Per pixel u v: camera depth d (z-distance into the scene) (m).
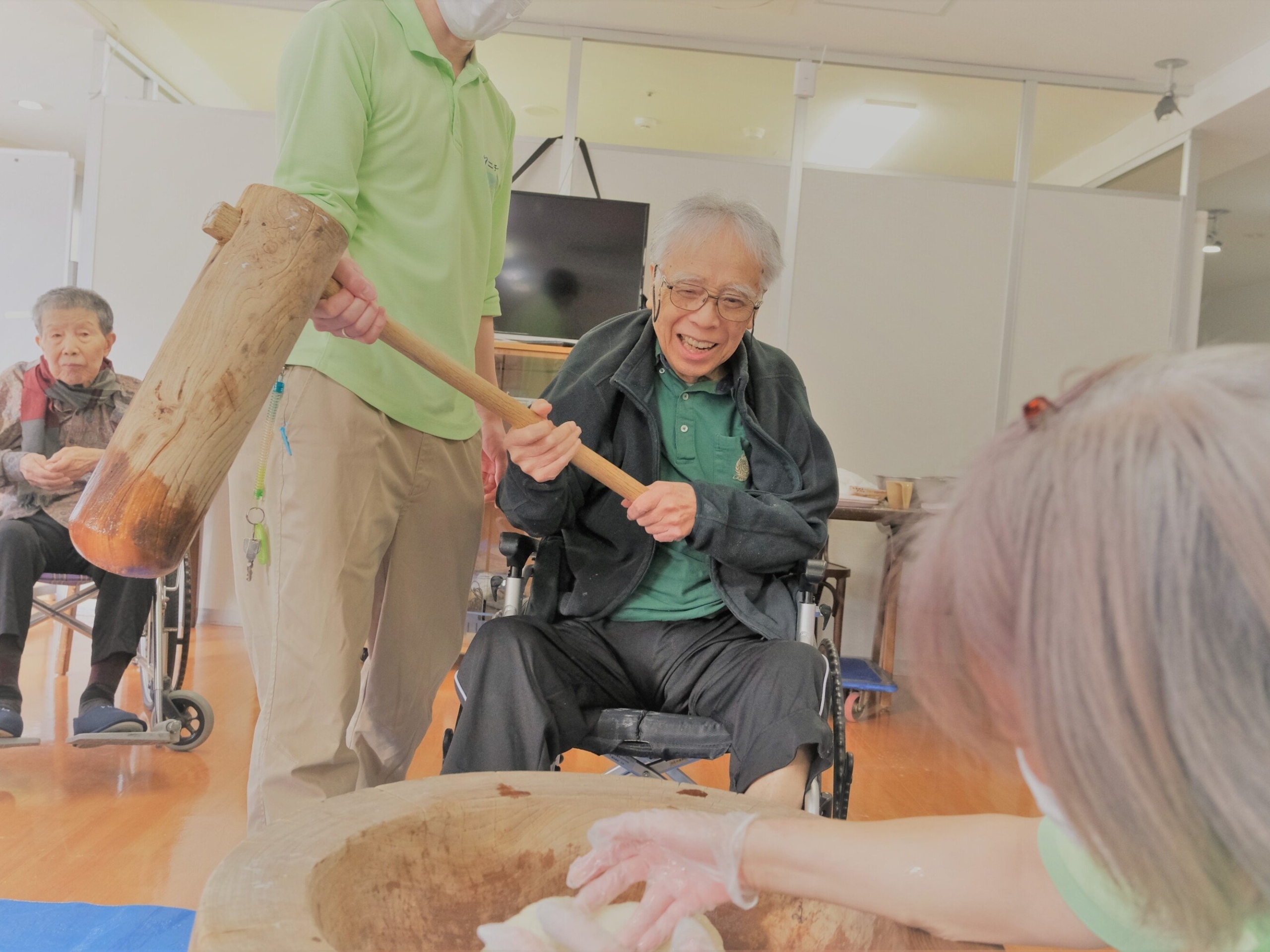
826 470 1.63
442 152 1.57
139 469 0.77
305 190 1.35
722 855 0.69
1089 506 0.34
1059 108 4.63
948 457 4.41
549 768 1.37
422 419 1.53
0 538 2.36
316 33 1.41
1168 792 0.33
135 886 1.67
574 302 4.09
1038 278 4.46
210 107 4.32
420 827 0.74
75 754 2.47
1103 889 0.56
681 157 4.39
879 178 4.43
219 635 4.07
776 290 4.41
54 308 2.63
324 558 1.39
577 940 0.63
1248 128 4.48
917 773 2.71
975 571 0.37
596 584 1.57
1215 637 0.32
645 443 1.61
